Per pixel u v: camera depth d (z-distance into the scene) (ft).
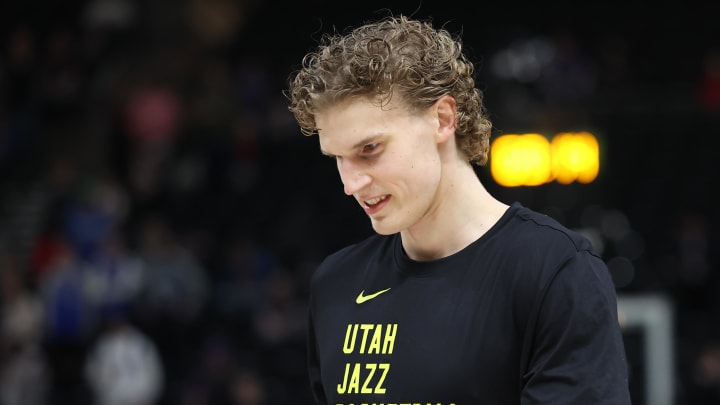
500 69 95.09
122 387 64.95
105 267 73.05
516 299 13.57
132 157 91.61
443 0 113.50
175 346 71.41
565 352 13.19
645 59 105.81
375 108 13.33
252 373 66.33
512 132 81.56
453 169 14.25
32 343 69.97
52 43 94.58
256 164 93.35
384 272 14.85
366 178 13.56
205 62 104.94
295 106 14.11
